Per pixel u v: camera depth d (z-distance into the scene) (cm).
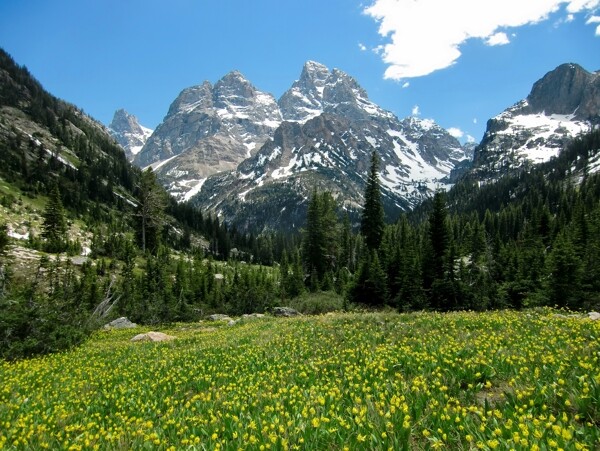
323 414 736
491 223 14288
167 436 778
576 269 4019
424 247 5581
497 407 704
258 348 1609
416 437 656
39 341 2209
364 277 4997
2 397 1218
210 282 7194
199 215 17650
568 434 520
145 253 9312
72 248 8931
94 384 1348
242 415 799
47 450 756
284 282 6444
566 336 1127
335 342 1496
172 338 2572
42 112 19662
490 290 4988
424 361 1013
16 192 12319
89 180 15700
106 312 4191
